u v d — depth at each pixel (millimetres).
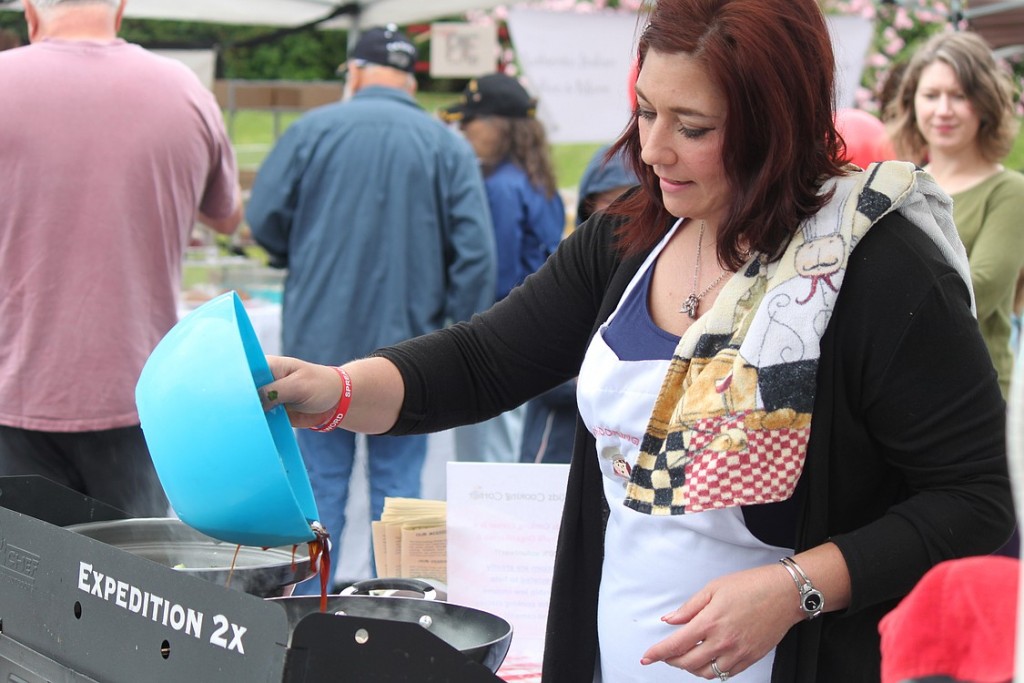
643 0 1182
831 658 1136
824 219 1098
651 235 1257
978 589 737
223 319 1087
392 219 3104
